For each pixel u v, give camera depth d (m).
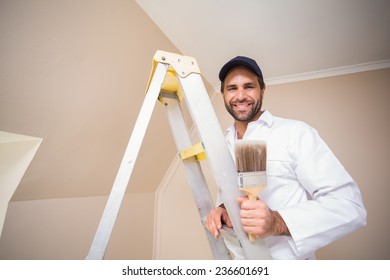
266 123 0.96
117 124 1.16
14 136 0.84
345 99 1.61
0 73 0.68
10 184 0.90
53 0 0.70
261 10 1.12
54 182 1.04
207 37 1.32
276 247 0.77
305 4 1.08
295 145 0.81
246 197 0.54
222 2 1.07
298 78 1.75
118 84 1.06
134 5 0.97
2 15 0.62
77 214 1.19
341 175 0.72
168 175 1.87
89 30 0.84
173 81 0.73
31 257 0.99
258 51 1.46
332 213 0.63
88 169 1.15
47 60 0.77
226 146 0.56
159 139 1.54
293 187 0.83
